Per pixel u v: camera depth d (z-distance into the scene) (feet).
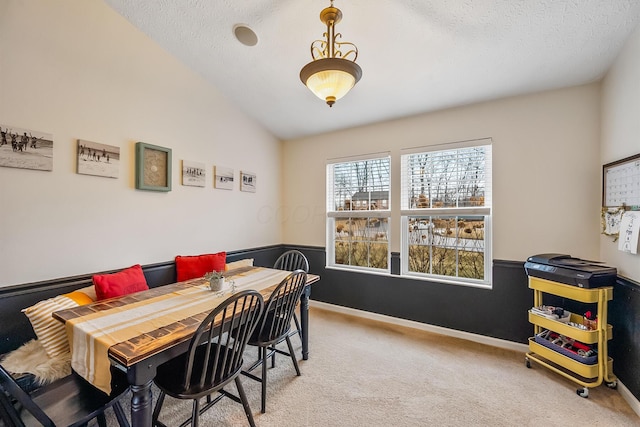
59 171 6.23
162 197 8.22
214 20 6.93
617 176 6.27
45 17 5.99
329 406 5.74
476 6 5.59
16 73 5.63
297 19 6.51
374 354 7.88
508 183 8.28
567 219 7.57
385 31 6.47
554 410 5.61
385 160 10.57
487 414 5.51
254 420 5.32
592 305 7.02
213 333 4.69
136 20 7.25
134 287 6.73
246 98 10.05
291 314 6.61
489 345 8.48
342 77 5.06
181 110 8.66
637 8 5.21
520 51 6.56
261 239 11.74
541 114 7.86
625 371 5.92
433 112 9.46
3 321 5.49
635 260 5.66
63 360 4.80
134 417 3.79
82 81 6.57
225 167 10.11
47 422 3.51
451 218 9.37
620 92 6.18
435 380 6.64
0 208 5.47
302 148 12.42
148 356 3.69
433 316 9.45
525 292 8.08
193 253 9.08
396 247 10.14
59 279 6.23
